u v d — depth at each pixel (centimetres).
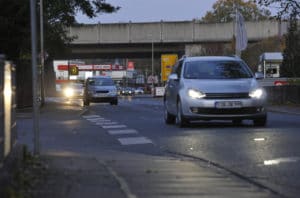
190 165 1252
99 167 1177
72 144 1653
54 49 4894
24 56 3941
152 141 1691
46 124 2373
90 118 2759
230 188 1003
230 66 2139
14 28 3272
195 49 10100
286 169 1193
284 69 5456
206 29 10044
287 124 2116
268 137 1684
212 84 2005
